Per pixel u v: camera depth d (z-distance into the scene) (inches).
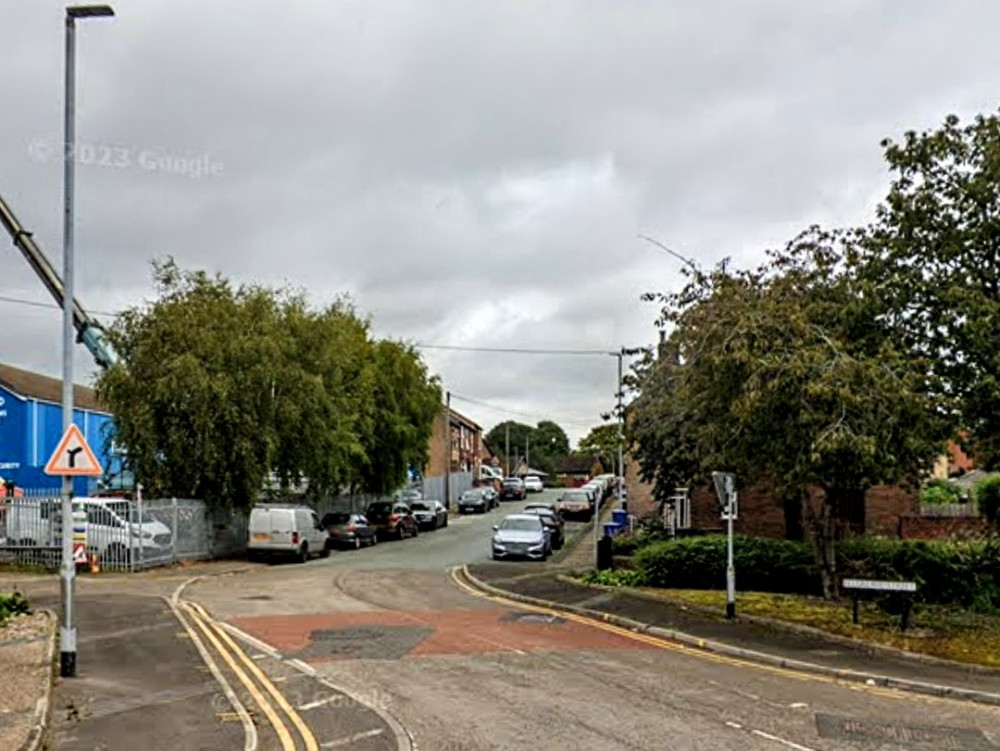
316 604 820.0
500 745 372.5
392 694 465.4
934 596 832.3
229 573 1113.4
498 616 754.2
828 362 650.8
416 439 2001.7
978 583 834.8
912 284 706.2
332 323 1505.9
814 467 661.3
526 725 403.9
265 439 1289.4
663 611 748.0
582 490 2284.7
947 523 1104.8
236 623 703.1
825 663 553.3
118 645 593.0
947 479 1792.6
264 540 1266.0
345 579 1042.1
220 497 1294.3
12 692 447.2
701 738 384.5
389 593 909.8
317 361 1455.5
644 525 1391.5
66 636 501.0
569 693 468.8
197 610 769.6
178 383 1234.6
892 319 723.4
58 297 1146.0
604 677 511.5
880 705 460.4
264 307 1370.6
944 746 385.7
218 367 1269.7
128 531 1119.6
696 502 1243.8
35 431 1658.5
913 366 670.5
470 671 525.0
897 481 717.9
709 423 754.8
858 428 638.5
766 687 494.3
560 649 601.3
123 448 1280.8
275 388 1341.0
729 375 702.5
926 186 715.4
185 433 1253.7
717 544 898.1
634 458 1216.2
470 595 904.3
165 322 1274.6
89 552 1100.5
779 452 685.3
